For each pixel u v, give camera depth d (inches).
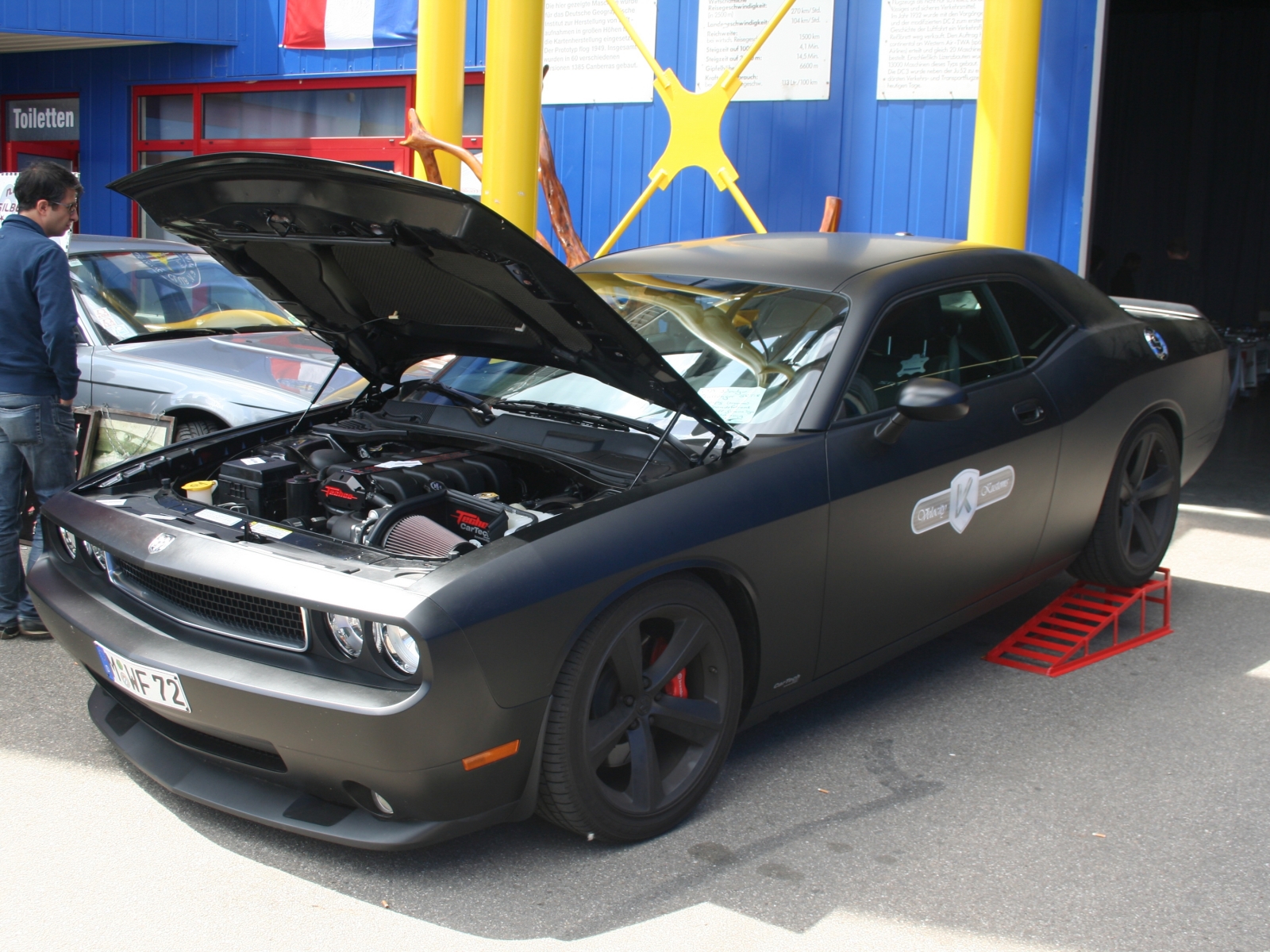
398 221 100.7
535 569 94.9
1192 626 177.3
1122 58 719.1
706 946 91.9
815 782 121.6
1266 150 690.8
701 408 111.7
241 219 114.7
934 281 138.8
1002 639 169.2
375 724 89.3
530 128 253.3
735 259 145.1
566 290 99.6
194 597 104.5
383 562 98.1
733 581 110.8
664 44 335.0
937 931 94.2
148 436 189.9
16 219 153.5
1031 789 120.7
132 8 379.9
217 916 95.2
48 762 122.6
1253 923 96.1
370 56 377.4
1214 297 713.6
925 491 128.3
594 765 101.3
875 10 310.8
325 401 162.4
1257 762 127.9
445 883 100.9
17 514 160.1
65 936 91.8
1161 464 174.7
